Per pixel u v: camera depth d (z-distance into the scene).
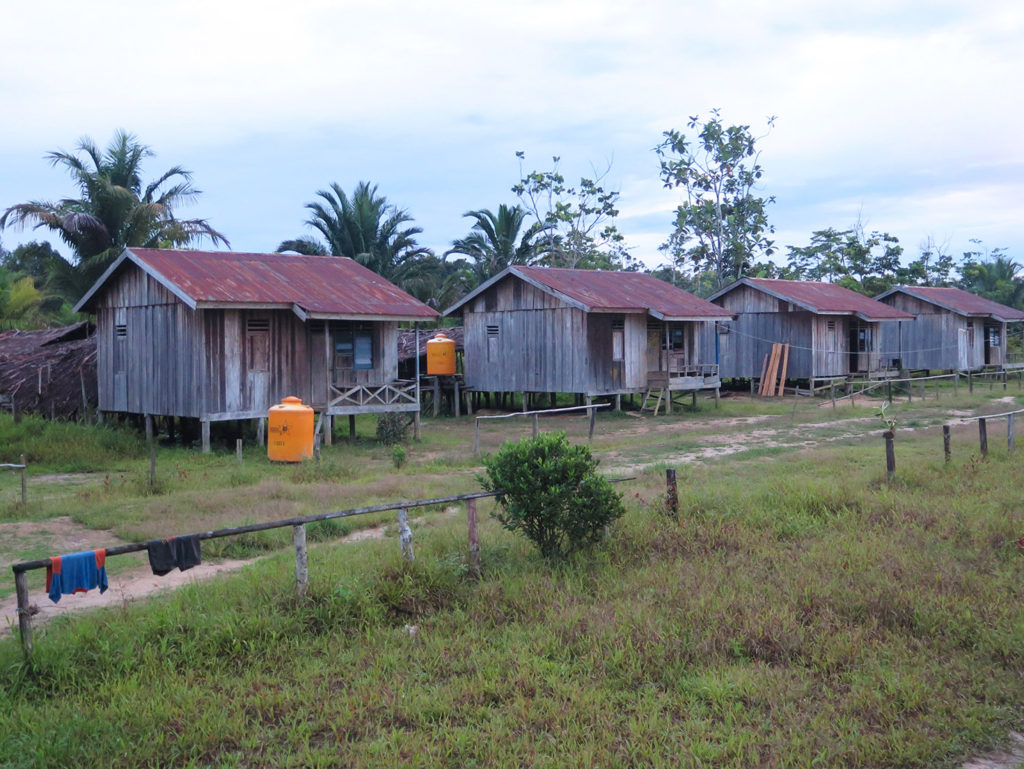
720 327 40.16
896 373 41.91
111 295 24.86
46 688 6.59
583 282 32.44
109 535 12.01
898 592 7.93
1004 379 39.75
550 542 9.82
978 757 5.37
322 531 11.88
